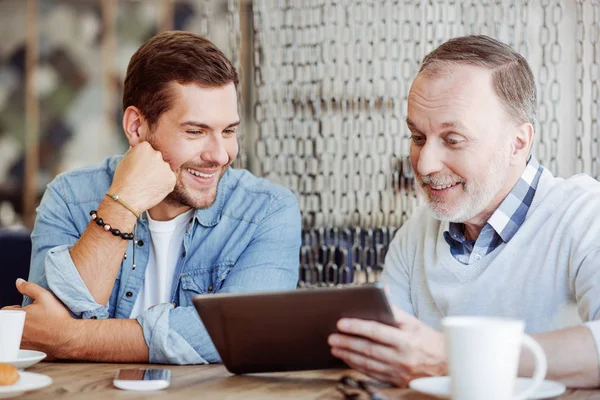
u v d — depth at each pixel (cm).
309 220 254
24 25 535
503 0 255
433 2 250
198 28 534
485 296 150
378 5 249
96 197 180
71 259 154
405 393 106
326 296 106
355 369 113
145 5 536
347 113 252
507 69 145
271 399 102
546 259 145
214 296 110
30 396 104
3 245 329
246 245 175
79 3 535
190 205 168
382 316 108
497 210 149
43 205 182
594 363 109
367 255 250
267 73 255
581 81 243
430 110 143
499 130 144
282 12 254
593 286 134
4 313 115
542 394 94
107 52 537
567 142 330
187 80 162
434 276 157
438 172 145
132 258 173
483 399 82
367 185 250
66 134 541
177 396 104
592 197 144
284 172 255
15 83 538
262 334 113
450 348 84
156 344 140
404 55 250
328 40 252
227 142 168
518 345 83
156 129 166
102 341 141
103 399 102
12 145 539
